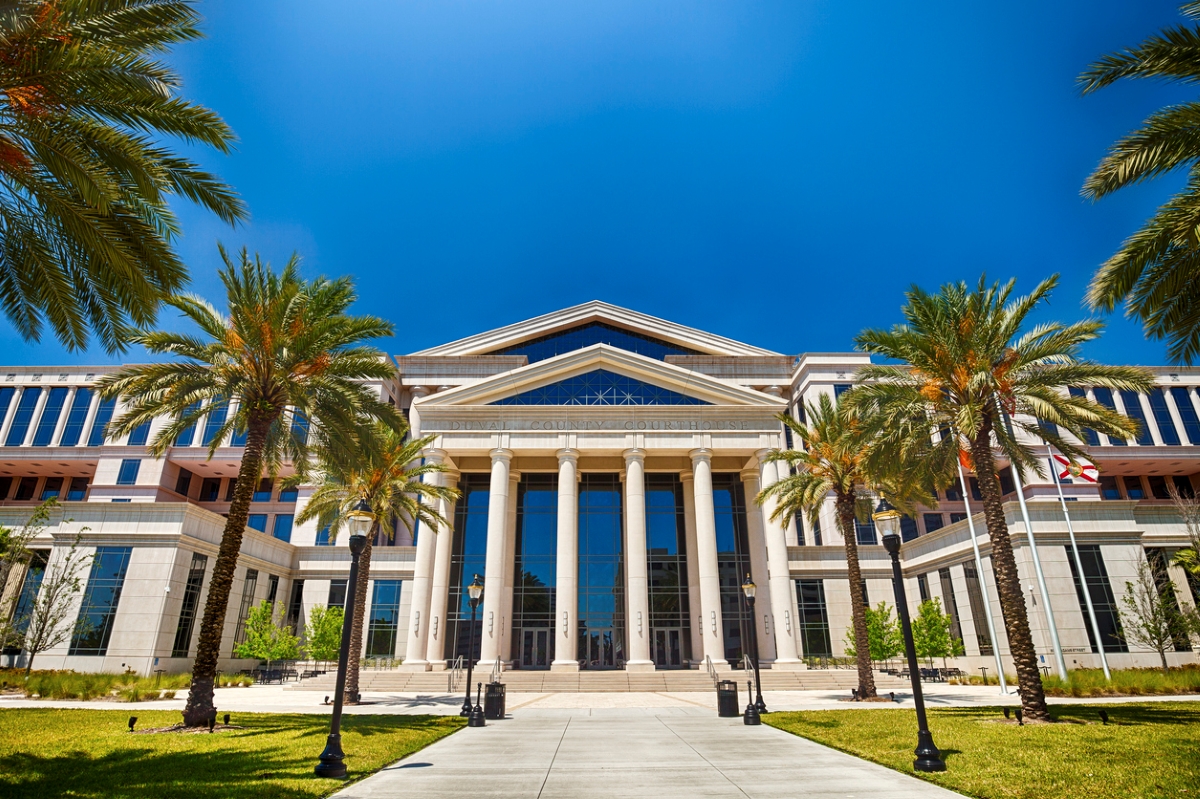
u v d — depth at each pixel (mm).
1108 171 15523
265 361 22500
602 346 49469
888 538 14289
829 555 54281
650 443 46500
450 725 20297
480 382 48562
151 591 41562
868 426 25109
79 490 65375
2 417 63719
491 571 43344
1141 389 22703
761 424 47219
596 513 51312
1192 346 17344
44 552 44688
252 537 50188
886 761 13086
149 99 14602
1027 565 41656
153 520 43188
